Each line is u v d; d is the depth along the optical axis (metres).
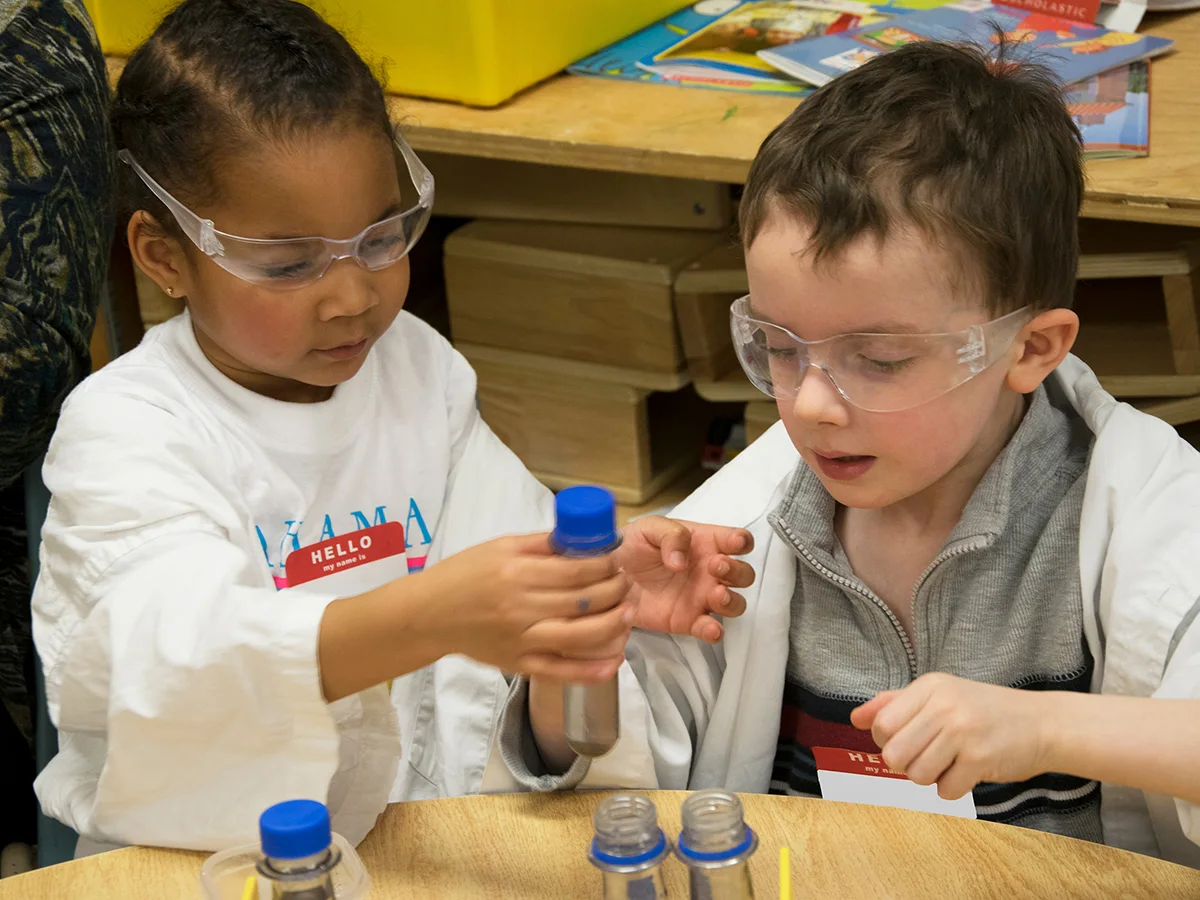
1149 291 1.67
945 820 0.83
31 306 1.17
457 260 1.75
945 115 0.86
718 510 1.08
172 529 0.97
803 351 0.86
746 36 1.72
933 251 0.83
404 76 1.60
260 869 0.64
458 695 1.21
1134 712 0.79
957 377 0.86
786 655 1.06
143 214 1.10
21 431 1.20
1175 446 0.96
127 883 0.82
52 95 1.20
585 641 0.77
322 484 1.20
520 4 1.56
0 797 1.65
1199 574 0.89
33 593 1.03
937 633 1.02
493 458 1.31
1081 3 1.66
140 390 1.10
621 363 1.71
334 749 0.85
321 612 0.84
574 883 0.80
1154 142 1.33
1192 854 0.93
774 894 0.77
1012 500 0.99
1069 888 0.77
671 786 1.00
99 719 0.94
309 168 1.02
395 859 0.82
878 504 0.93
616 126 1.48
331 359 1.11
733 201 1.73
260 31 1.06
